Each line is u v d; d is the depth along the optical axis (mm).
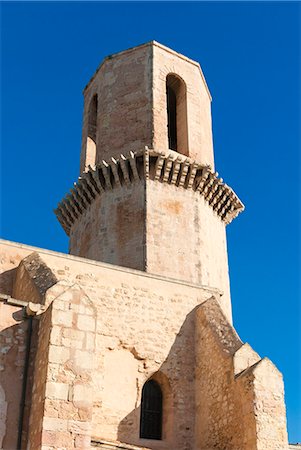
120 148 27609
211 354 18625
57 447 11953
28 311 14539
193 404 18797
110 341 18391
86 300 13797
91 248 26172
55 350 12930
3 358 13992
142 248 24562
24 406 13484
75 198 28344
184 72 30641
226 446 16484
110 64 30469
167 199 26094
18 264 19719
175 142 30547
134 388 18188
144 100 28312
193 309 20531
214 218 28141
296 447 19312
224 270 27547
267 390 15734
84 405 12562
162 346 19281
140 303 19547
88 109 31906
